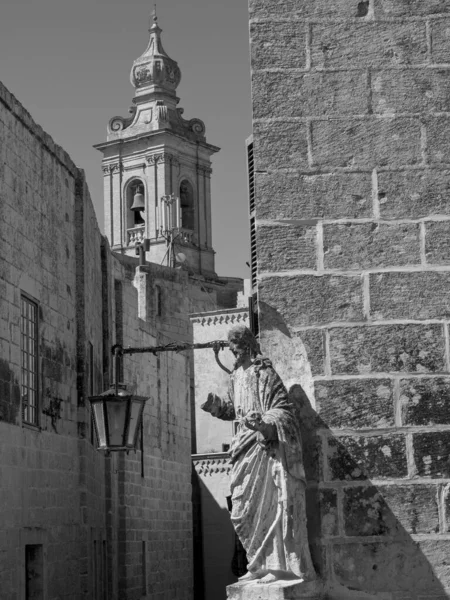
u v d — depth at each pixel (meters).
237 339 9.80
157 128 77.69
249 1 10.18
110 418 16.89
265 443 9.33
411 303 9.80
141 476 35.06
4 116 20.66
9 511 19.67
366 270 9.85
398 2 10.15
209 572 52.06
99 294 30.86
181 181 78.69
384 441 9.64
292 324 9.81
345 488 9.60
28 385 21.86
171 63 80.88
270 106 10.05
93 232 29.64
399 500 9.57
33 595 21.73
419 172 9.95
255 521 9.45
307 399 9.73
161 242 76.12
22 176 21.84
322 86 10.07
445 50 10.09
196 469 52.84
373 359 9.74
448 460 9.61
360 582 9.49
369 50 10.09
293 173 9.98
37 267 22.70
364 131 10.01
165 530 38.06
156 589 36.25
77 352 26.17
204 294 70.19
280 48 10.12
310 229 9.92
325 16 10.14
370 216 9.91
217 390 57.09
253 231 12.45
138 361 35.47
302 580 9.28
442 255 9.84
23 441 20.88
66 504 24.11
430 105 10.02
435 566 9.49
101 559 29.52
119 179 78.69
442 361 9.73
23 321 21.72
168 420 39.41
